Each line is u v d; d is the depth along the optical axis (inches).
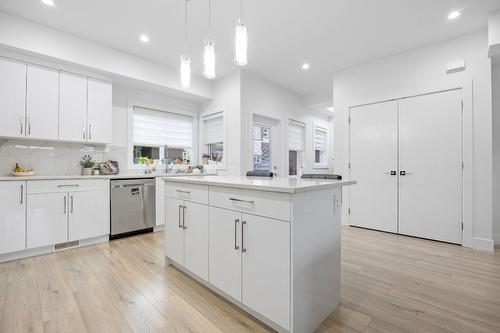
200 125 185.8
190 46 126.5
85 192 111.1
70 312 60.4
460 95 112.7
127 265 89.6
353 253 102.0
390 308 62.6
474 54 109.7
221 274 64.7
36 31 103.3
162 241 119.0
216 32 113.5
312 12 98.3
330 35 115.3
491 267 87.3
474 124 109.3
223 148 165.6
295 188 46.7
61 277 79.6
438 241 118.1
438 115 118.6
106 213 117.6
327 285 60.0
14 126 100.9
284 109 191.0
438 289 71.9
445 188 116.6
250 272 56.6
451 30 109.7
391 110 133.4
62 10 96.2
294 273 48.6
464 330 53.8
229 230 62.1
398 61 131.3
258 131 177.2
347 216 149.9
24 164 113.9
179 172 166.1
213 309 62.2
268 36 116.6
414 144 125.6
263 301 53.9
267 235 52.7
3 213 90.7
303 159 216.5
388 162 134.3
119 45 124.5
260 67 152.9
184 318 58.4
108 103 129.0
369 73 142.6
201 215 71.7
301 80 175.3
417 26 107.3
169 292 70.5
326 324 56.7
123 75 129.9
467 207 110.3
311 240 53.8
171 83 151.4
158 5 94.0
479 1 90.6
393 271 84.1
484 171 107.0
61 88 113.4
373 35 115.1
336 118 156.5
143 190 131.1
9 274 81.4
